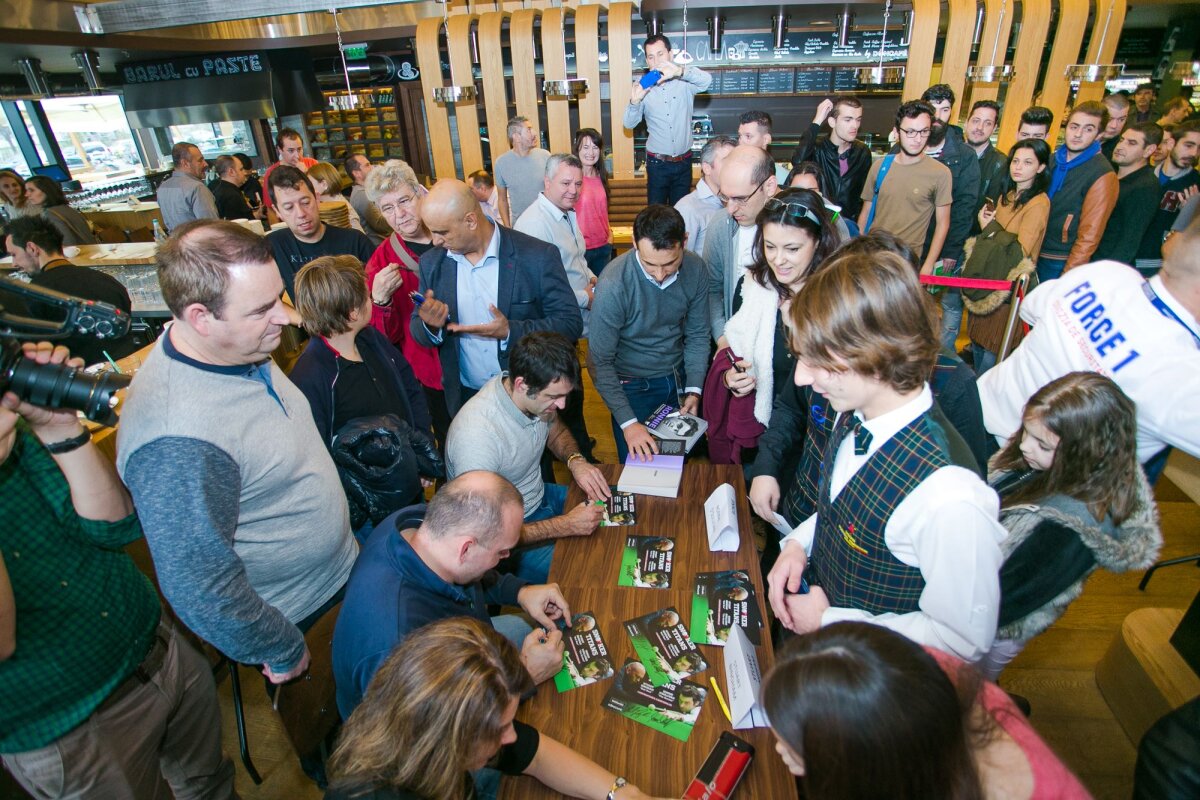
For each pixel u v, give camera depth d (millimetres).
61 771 1188
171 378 1259
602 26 5141
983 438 1340
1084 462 1261
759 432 2068
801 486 1607
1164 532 2625
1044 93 4961
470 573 1328
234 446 1298
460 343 2500
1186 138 3674
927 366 1002
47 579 1147
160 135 8133
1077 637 2207
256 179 6590
